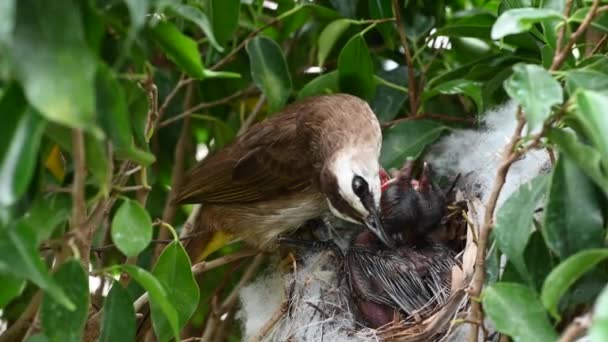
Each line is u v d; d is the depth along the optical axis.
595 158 0.46
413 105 0.59
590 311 0.48
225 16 0.55
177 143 0.63
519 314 0.46
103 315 0.50
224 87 0.63
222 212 0.62
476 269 0.48
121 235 0.48
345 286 0.59
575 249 0.47
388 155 0.59
